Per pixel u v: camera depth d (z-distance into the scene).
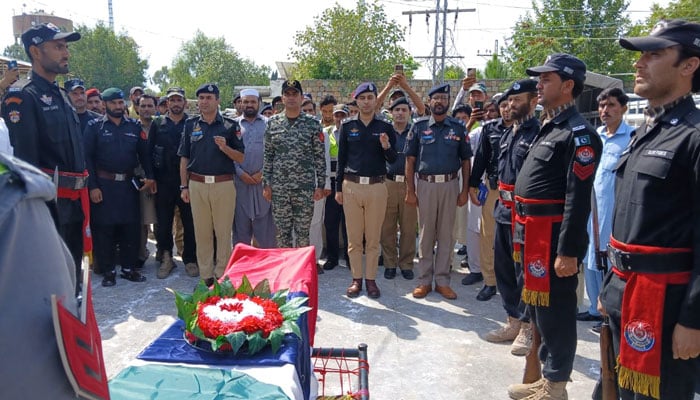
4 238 0.81
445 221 4.80
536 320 2.88
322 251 6.39
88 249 3.96
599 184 4.01
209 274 5.05
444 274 4.88
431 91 4.73
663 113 1.97
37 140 3.63
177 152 5.07
